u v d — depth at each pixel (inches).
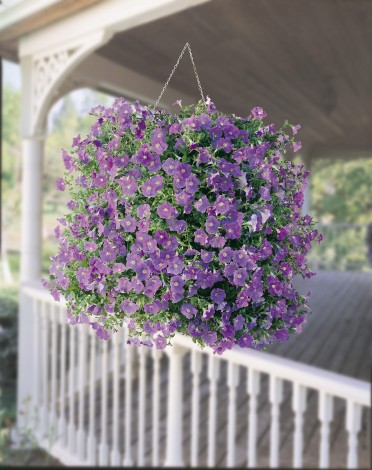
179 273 57.5
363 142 397.4
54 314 167.3
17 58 199.0
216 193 58.6
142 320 62.3
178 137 61.1
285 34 169.6
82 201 64.9
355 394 88.7
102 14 148.9
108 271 60.0
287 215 64.7
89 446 146.3
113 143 61.6
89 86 214.5
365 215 550.6
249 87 228.2
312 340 221.0
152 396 175.2
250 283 58.1
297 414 98.5
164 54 186.9
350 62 199.8
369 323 247.9
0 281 425.1
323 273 390.0
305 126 329.4
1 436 175.5
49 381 193.9
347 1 143.1
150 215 58.8
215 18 156.3
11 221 522.0
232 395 111.0
